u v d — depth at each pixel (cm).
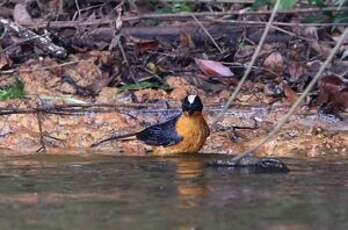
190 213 785
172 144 1131
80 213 788
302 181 928
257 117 1245
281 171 991
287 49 1436
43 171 994
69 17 1536
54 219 769
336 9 1411
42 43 1432
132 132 1206
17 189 893
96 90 1340
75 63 1395
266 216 775
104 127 1221
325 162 1060
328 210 796
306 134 1180
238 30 1477
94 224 750
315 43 1436
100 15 1534
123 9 1540
